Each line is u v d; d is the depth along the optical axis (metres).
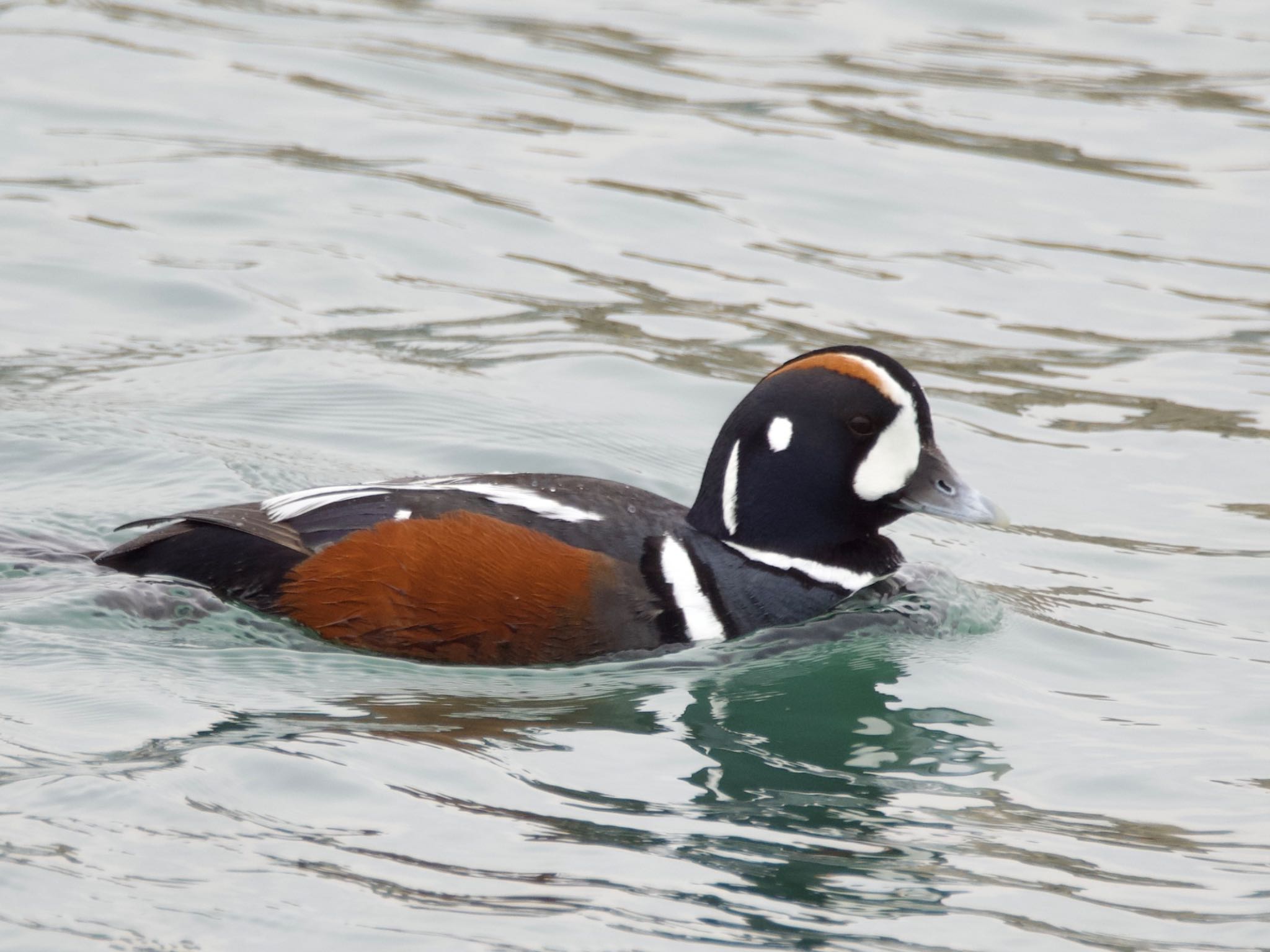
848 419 10.96
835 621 11.11
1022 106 20.62
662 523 10.80
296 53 21.73
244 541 10.54
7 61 20.81
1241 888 8.09
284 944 7.22
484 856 8.00
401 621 10.13
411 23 22.95
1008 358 15.83
